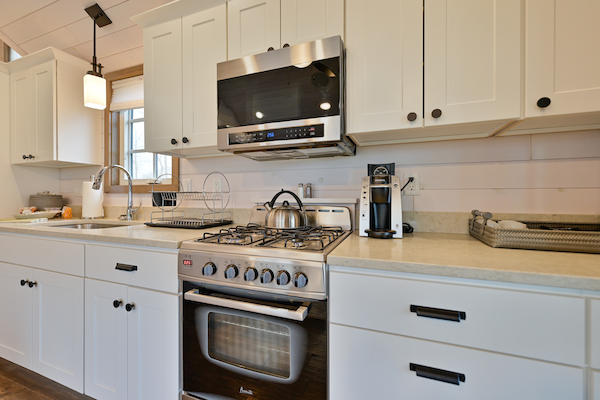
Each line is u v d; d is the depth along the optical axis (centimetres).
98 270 125
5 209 217
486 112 97
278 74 121
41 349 140
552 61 91
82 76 217
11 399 137
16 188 223
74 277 131
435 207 136
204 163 187
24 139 213
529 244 91
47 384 147
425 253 88
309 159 160
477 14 98
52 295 137
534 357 68
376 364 81
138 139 223
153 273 113
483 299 72
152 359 114
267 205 137
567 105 89
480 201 129
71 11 195
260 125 123
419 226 137
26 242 146
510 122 101
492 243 97
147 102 157
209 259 101
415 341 77
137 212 205
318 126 114
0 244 155
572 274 65
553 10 90
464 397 73
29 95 211
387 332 80
